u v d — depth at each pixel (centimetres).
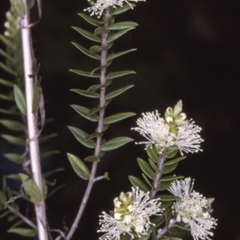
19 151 72
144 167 54
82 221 73
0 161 72
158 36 74
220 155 74
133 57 74
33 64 56
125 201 54
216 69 74
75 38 73
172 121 54
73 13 73
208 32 73
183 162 74
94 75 55
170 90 74
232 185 74
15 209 60
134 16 74
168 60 74
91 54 54
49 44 73
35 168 56
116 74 55
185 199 55
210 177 74
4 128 72
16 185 72
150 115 54
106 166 73
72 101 74
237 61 73
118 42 73
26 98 56
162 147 54
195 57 74
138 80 74
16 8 55
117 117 55
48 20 73
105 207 73
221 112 74
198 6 73
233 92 74
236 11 73
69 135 73
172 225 55
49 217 73
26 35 56
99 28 54
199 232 55
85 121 74
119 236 54
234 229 73
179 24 74
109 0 54
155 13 74
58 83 74
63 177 73
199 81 74
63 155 73
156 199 54
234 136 74
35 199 56
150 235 55
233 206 73
